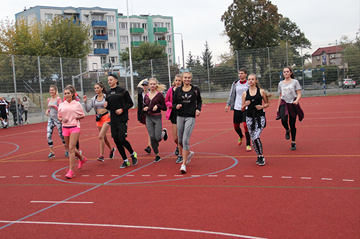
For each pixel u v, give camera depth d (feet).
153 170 23.02
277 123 45.62
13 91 68.23
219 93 106.22
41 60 73.92
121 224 13.69
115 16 237.25
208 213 14.37
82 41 159.53
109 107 24.38
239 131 30.25
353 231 12.01
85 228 13.48
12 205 16.94
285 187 17.44
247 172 20.90
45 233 13.19
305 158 23.82
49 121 30.12
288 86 26.91
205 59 106.83
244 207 14.87
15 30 140.77
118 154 30.35
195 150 29.76
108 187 19.35
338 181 17.94
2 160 30.01
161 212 14.79
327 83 104.17
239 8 153.07
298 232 12.13
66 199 17.48
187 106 22.50
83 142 38.47
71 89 22.89
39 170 25.05
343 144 28.07
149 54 188.65
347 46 104.06
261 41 154.40
